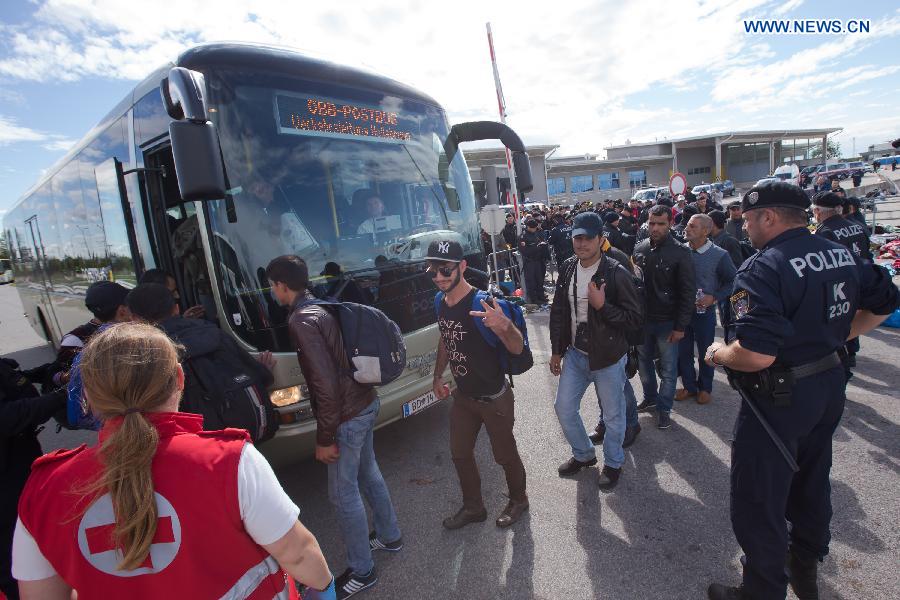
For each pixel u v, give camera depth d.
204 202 3.03
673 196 14.30
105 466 0.97
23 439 2.31
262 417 2.42
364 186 3.75
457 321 2.65
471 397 2.78
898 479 3.02
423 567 2.69
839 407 1.97
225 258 3.01
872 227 10.56
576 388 3.28
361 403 2.42
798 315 1.86
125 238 4.04
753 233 2.01
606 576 2.49
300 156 3.40
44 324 8.68
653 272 3.87
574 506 3.09
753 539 1.98
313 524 3.23
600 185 47.19
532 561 2.64
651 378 4.29
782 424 1.91
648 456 3.61
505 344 2.52
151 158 3.52
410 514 3.20
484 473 3.62
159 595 1.02
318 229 3.42
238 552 1.06
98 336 1.07
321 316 2.26
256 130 3.22
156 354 1.06
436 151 4.41
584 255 3.04
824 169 46.41
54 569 1.04
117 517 0.95
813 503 2.10
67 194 5.51
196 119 2.47
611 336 3.02
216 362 2.35
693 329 4.39
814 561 2.15
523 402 4.87
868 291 2.05
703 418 4.15
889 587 2.25
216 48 3.16
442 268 2.53
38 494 1.02
